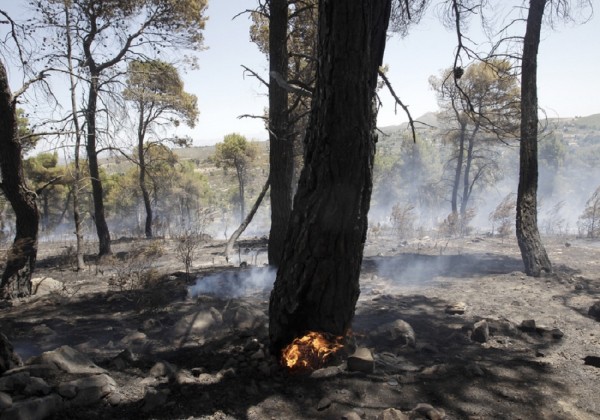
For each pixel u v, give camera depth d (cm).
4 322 566
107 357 421
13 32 757
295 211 386
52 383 316
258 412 309
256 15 1542
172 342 459
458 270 912
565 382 371
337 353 388
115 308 631
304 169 382
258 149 3919
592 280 793
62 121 909
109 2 1192
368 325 546
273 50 775
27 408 275
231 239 1098
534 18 802
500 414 313
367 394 336
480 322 499
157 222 2398
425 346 453
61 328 538
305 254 376
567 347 470
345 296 387
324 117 354
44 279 828
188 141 2325
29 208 747
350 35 332
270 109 788
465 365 398
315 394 335
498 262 993
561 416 312
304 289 382
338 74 340
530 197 838
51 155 3406
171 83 1464
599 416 314
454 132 2753
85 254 1439
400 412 293
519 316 587
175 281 813
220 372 370
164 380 357
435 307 635
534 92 825
